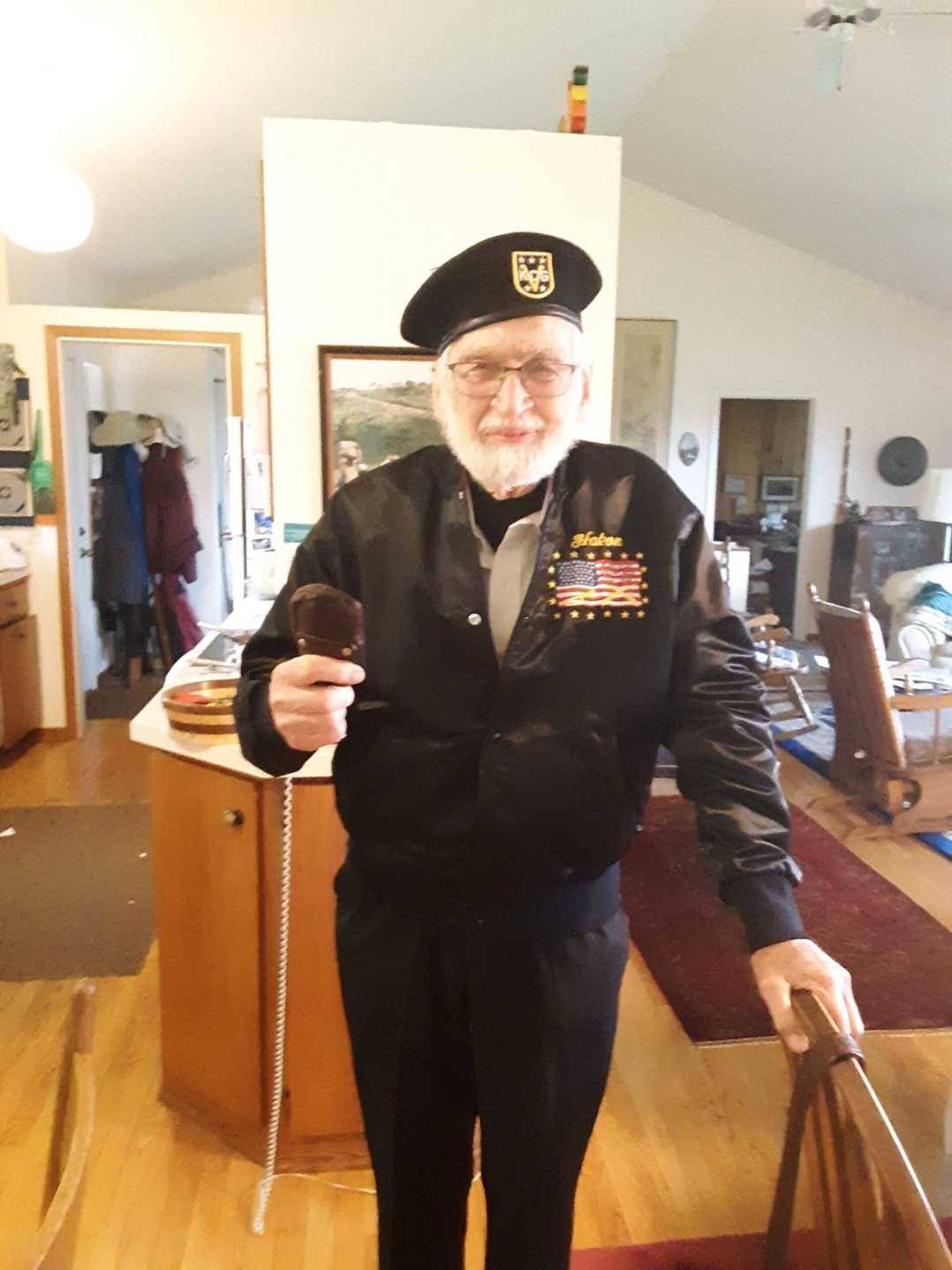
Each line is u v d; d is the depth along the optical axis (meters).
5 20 2.58
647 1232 1.69
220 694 1.89
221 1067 1.88
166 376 5.82
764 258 7.12
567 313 0.99
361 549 1.04
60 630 4.51
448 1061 1.09
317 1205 1.75
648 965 2.63
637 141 6.22
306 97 3.71
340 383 2.24
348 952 1.10
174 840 1.88
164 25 2.84
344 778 1.06
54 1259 0.60
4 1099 2.02
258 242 5.59
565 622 1.00
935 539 6.98
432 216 2.21
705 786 0.98
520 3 3.48
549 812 0.99
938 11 3.68
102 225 4.45
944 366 7.34
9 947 2.65
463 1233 1.22
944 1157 1.84
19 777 4.04
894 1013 2.38
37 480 4.39
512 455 0.98
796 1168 0.74
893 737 3.45
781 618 7.75
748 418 8.59
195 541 5.77
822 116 4.95
